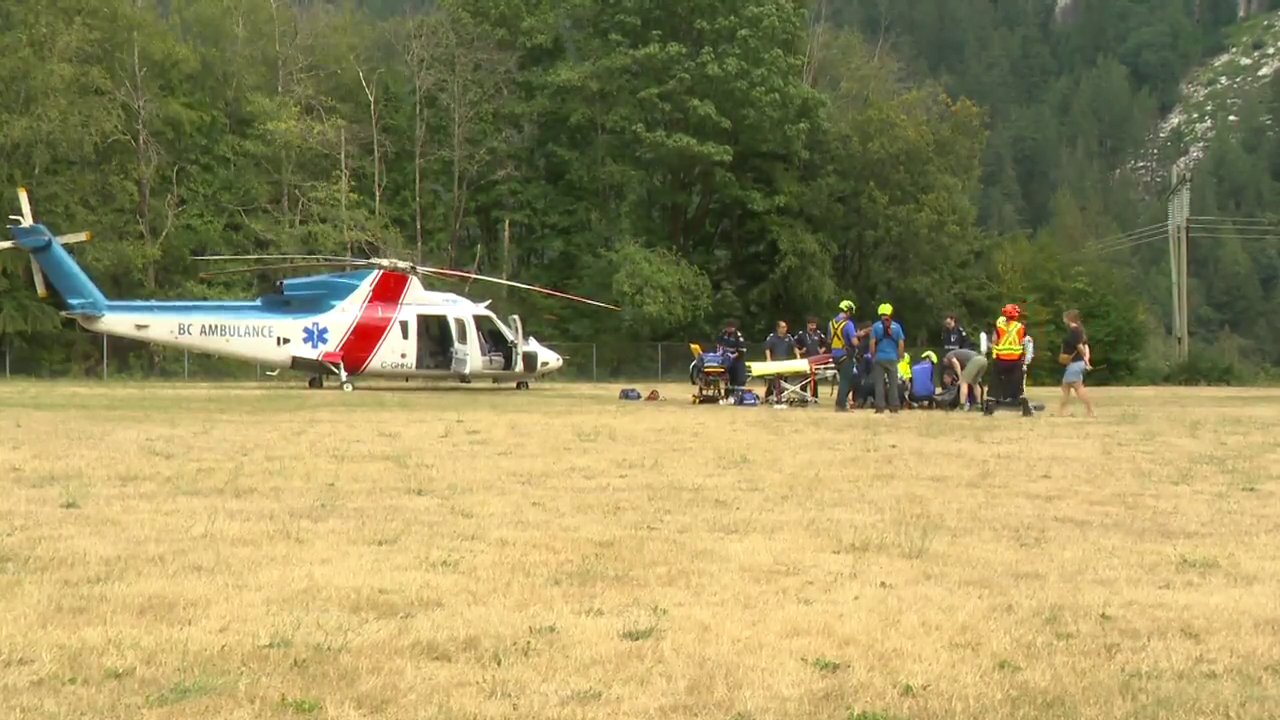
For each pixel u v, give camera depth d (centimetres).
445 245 5038
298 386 3053
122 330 2675
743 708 461
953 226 4834
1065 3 17600
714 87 4609
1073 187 11306
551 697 472
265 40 5066
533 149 5100
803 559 748
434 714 450
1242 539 834
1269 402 2848
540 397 2609
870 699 473
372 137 5072
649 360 4681
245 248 4744
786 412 2108
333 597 632
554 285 5031
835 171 4922
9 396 2450
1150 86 16488
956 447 1443
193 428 1609
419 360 2836
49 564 704
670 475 1148
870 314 4991
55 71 4162
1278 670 518
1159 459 1327
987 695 479
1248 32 17788
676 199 4853
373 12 6506
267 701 462
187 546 764
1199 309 9194
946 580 693
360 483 1066
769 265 5016
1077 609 626
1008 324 2061
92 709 452
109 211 4409
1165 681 502
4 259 4134
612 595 646
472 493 1016
